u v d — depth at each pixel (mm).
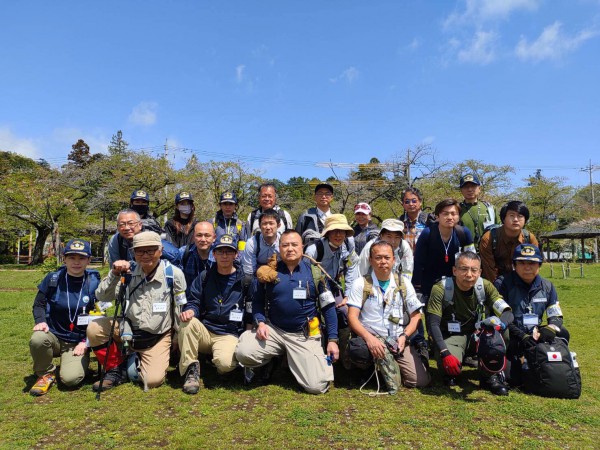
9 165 40812
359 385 4418
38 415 3619
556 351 4004
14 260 40875
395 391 4113
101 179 30234
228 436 3195
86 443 3115
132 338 4352
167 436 3211
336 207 30688
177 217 5902
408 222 6141
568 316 8617
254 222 5906
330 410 3697
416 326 4426
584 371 4793
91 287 4602
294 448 3014
